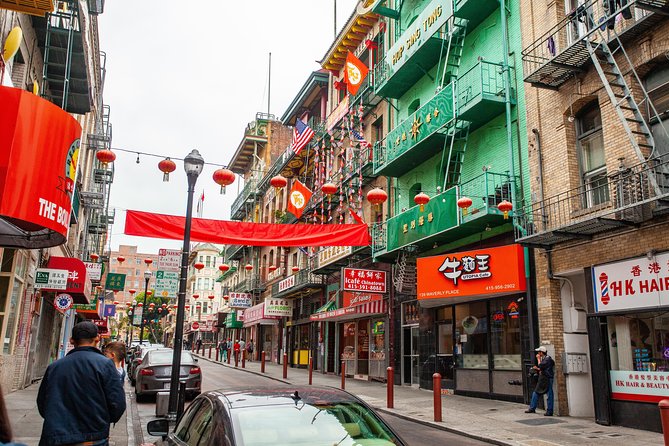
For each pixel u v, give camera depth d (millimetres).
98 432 4371
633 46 11469
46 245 8883
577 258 12398
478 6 16641
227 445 3438
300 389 4480
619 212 10703
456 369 16828
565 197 13031
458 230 16000
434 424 11281
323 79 31969
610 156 11820
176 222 13195
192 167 10867
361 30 26500
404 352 20391
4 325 13445
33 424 10219
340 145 28078
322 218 26125
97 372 4441
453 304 17438
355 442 3689
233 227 13633
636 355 10891
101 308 37625
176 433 4789
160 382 15062
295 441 3580
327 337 28078
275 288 36188
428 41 18062
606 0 11625
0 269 13516
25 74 13211
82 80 16172
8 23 11156
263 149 46156
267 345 40969
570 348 12734
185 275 10422
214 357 47906
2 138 7289
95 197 24469
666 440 6180
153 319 65375
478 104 15297
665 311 10312
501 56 16109
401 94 22109
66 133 8148
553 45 12953
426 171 19500
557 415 12406
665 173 10109
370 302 22188
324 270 27547
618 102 11633
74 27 14586
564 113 13359
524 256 14070
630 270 10953
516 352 14625
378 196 13289
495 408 13492
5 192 7195
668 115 10836
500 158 15766
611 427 10867
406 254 19234
